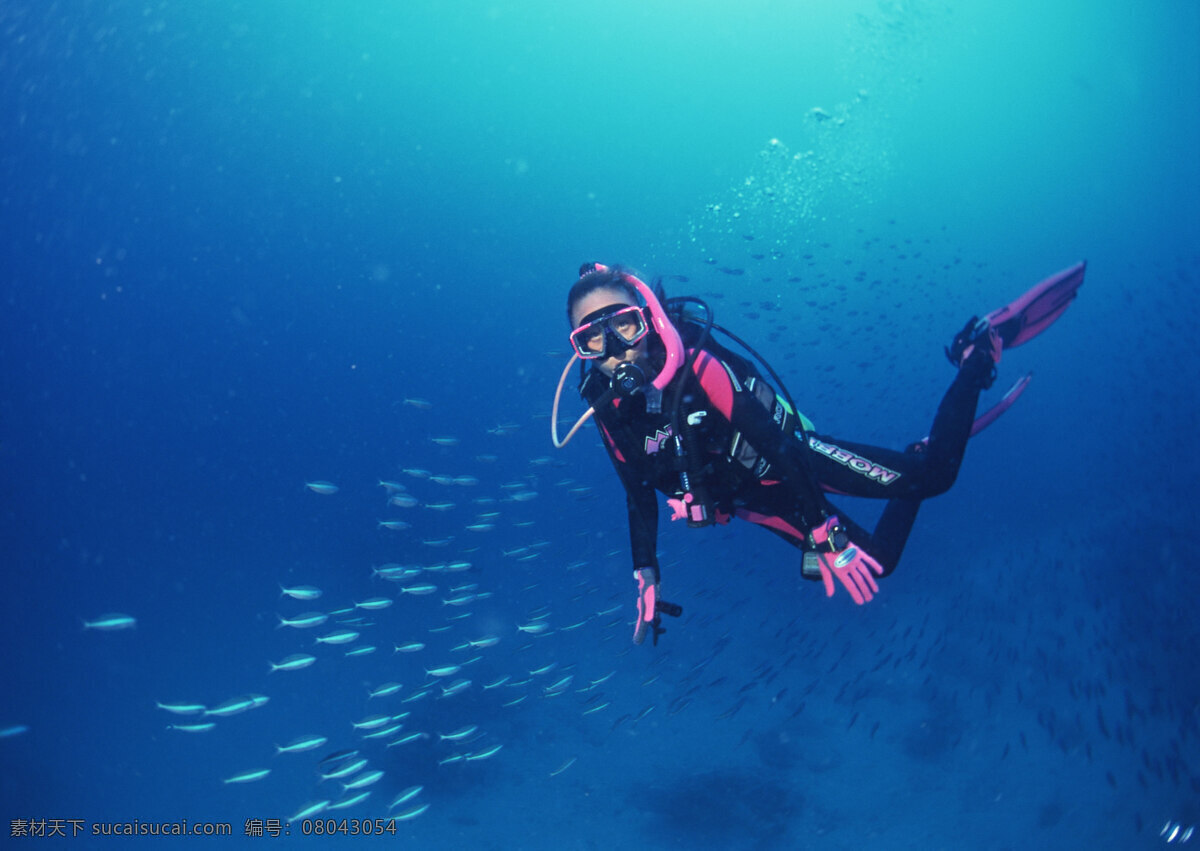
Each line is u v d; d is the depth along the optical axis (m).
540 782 8.02
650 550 2.56
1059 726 7.58
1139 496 14.73
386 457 51.16
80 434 74.75
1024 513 15.53
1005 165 38.84
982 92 36.31
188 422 75.50
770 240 28.61
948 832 6.50
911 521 3.04
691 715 9.05
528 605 12.99
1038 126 37.72
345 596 15.85
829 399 35.09
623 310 2.16
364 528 23.39
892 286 41.22
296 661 4.27
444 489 24.75
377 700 10.16
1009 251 42.12
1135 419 21.64
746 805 7.23
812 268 36.19
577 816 7.44
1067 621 10.00
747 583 13.18
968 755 7.50
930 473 2.85
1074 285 4.23
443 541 6.34
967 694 8.65
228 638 14.63
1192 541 10.90
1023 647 9.49
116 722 11.05
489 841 7.18
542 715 9.41
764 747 8.20
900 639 10.41
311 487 6.16
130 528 41.00
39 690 12.63
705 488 2.28
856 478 2.71
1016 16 32.81
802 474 2.23
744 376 2.33
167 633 15.39
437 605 13.62
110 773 9.38
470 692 9.99
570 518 18.23
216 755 9.45
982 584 12.01
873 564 2.28
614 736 8.78
